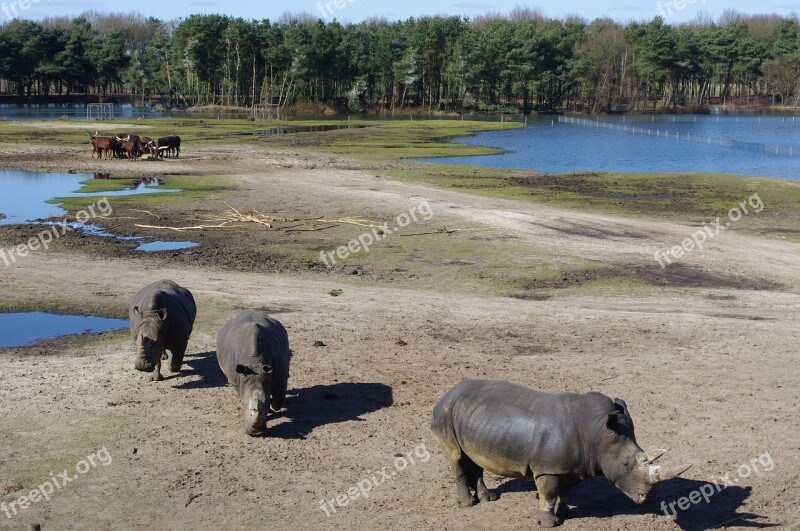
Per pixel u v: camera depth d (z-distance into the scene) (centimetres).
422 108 16962
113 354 1953
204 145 8119
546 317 2323
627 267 3080
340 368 1834
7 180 5416
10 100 17900
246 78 16912
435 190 5016
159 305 1681
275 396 1534
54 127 10300
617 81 17762
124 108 17062
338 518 1170
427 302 2508
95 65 17788
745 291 2753
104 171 5881
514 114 16562
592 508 1191
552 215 4156
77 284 2681
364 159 7025
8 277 2761
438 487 1264
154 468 1330
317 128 11362
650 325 2239
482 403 1137
